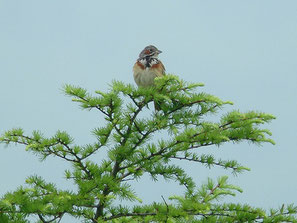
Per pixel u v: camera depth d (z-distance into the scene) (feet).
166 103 38.65
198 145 38.58
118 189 37.24
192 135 37.65
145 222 38.58
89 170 39.86
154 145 39.11
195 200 37.99
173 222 35.29
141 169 40.16
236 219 37.35
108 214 39.58
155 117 38.50
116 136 40.86
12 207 32.30
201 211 34.60
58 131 38.63
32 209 32.07
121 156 39.83
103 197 37.11
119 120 38.63
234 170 39.24
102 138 39.29
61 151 39.52
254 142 38.91
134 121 38.50
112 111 36.78
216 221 37.93
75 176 40.11
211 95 37.50
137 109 38.17
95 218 39.09
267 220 36.73
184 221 37.96
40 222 36.68
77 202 36.11
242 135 38.60
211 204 36.86
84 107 36.06
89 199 36.96
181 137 37.83
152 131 38.68
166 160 39.65
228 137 38.83
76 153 38.88
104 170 41.09
